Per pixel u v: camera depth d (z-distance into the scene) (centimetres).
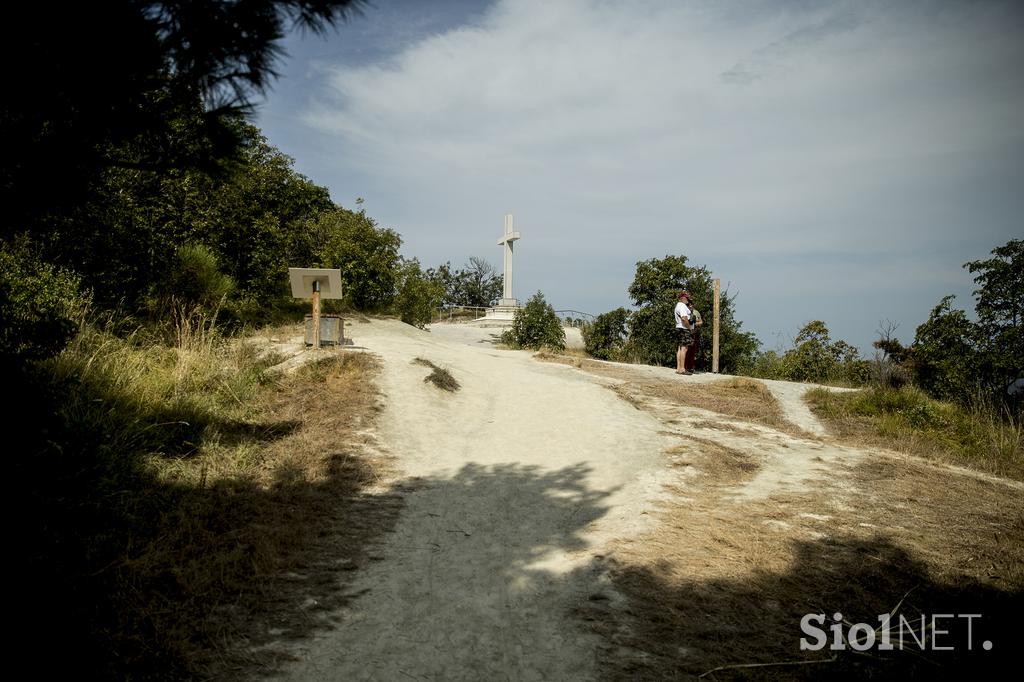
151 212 1220
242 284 1455
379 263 1820
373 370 1020
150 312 1090
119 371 750
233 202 1461
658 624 367
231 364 946
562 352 2044
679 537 499
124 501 464
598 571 437
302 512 530
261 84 325
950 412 975
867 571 440
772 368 1831
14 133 305
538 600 400
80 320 827
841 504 597
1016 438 854
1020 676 316
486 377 1163
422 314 1973
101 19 277
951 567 453
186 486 536
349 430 775
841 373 1684
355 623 368
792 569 441
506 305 3569
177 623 346
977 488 666
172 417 691
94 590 353
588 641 350
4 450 386
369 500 584
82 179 338
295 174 1809
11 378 418
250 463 625
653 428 895
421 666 326
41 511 381
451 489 635
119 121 314
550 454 778
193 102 327
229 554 431
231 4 300
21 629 296
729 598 397
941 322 1130
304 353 1104
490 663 329
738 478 688
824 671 319
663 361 1888
